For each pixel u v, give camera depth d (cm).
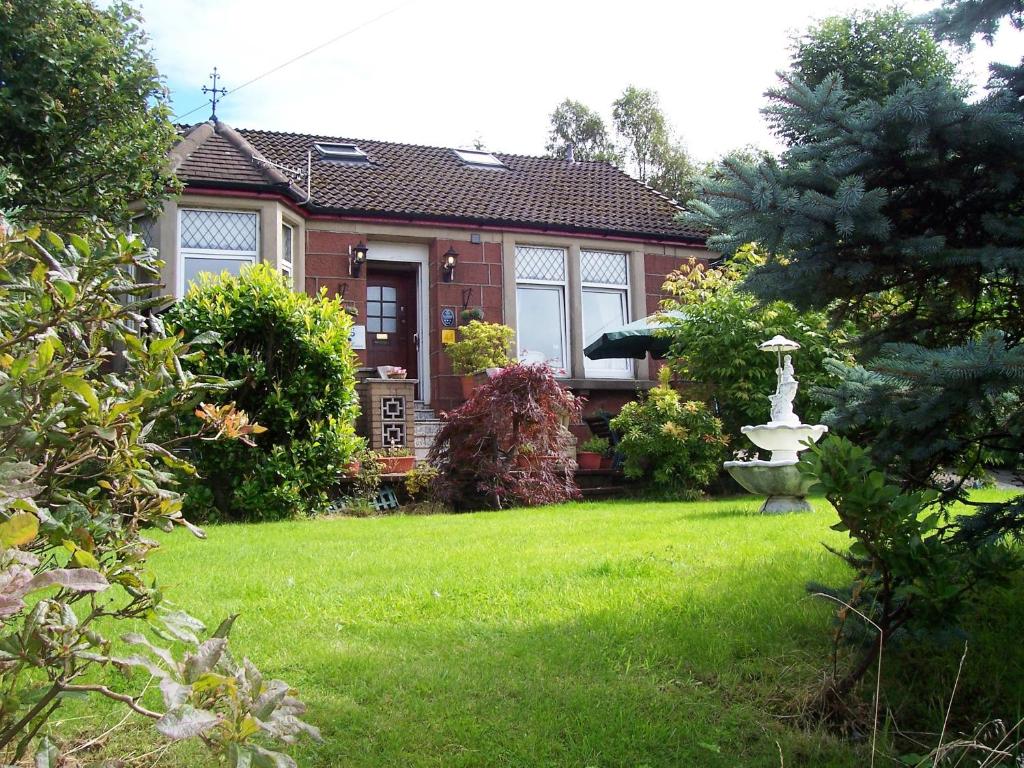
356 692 286
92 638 152
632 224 1502
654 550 527
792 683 293
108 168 870
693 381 1202
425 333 1375
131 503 210
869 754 244
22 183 771
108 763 188
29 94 816
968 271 322
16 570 124
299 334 900
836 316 369
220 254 1180
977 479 354
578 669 307
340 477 954
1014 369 251
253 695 143
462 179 1552
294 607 398
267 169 1210
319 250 1291
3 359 170
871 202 291
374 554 554
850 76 1579
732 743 254
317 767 234
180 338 215
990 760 235
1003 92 306
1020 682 275
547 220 1423
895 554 247
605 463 1195
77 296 188
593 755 242
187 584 449
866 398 305
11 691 158
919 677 292
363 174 1461
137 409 197
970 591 258
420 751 244
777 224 306
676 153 3053
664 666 311
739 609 370
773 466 769
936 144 303
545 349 1432
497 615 383
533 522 732
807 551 502
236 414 227
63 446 189
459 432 1016
